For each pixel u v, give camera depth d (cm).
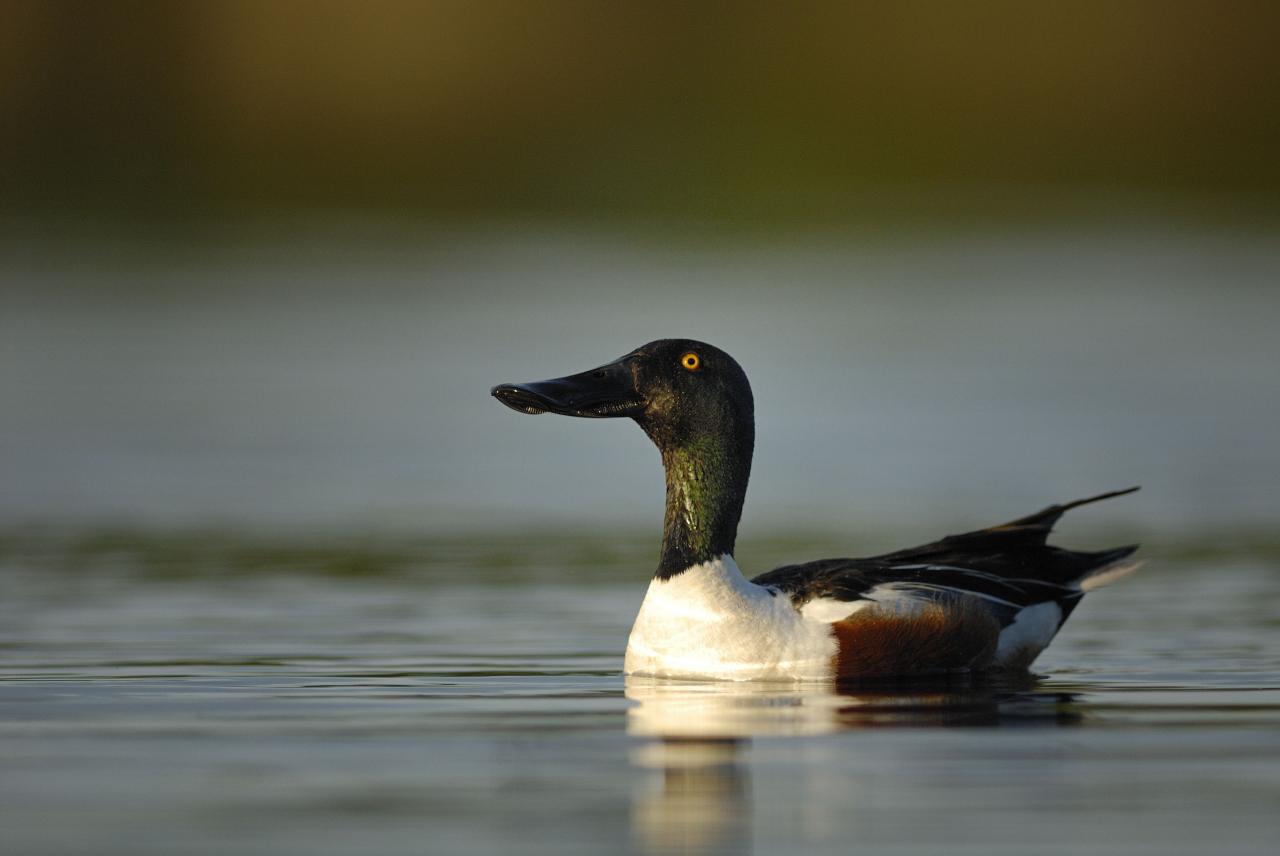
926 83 5484
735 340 3158
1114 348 3084
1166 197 5138
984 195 5112
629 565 1514
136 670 1071
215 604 1330
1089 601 1338
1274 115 5500
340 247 4431
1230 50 5584
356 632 1217
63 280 3900
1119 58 5575
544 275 4044
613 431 2452
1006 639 1073
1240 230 4659
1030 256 4284
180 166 5128
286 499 1905
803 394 2667
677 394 1058
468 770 800
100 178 5022
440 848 679
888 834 695
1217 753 825
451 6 5450
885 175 5156
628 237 4725
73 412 2523
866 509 1803
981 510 1791
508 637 1197
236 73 5334
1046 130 5388
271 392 2712
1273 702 956
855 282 3912
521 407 1059
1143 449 2188
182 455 2206
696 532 1059
